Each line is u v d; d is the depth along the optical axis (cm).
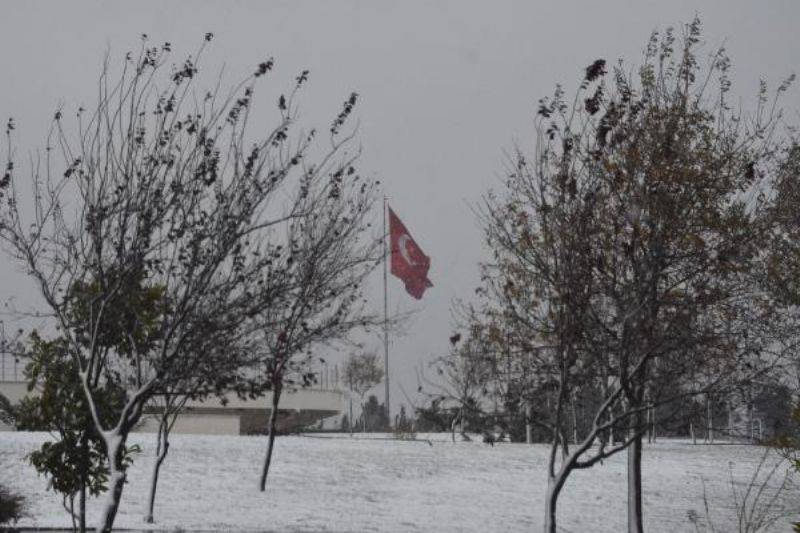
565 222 1453
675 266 1605
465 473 3125
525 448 3775
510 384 1555
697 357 1526
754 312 1695
